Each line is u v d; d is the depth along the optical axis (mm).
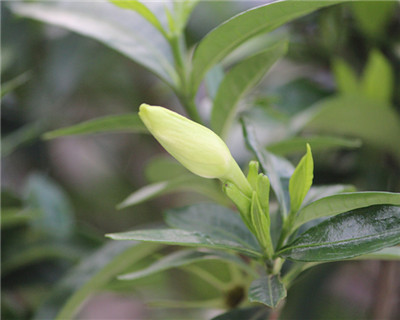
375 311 493
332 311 563
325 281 497
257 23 363
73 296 427
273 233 370
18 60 599
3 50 581
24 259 530
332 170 507
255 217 338
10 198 548
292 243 340
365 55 530
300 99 527
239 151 512
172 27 395
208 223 379
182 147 326
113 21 435
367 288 599
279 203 355
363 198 332
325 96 528
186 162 329
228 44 377
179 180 416
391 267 487
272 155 380
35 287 540
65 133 414
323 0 345
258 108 510
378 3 478
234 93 399
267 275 342
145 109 321
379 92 484
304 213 344
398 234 324
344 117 468
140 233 335
